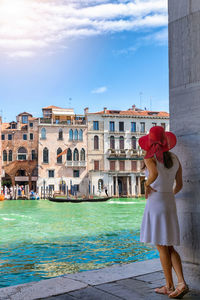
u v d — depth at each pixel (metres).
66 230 15.37
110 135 53.91
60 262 8.54
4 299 2.90
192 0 3.41
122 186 55.03
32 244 11.35
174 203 3.03
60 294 3.02
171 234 2.93
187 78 3.43
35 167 53.19
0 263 8.46
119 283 3.33
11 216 23.05
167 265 3.03
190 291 3.18
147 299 2.89
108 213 25.50
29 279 6.99
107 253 9.62
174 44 3.58
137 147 54.56
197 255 3.23
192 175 3.31
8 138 53.59
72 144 52.84
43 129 52.44
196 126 3.31
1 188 48.56
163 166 3.01
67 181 52.25
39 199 47.16
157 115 55.34
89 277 3.54
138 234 13.74
